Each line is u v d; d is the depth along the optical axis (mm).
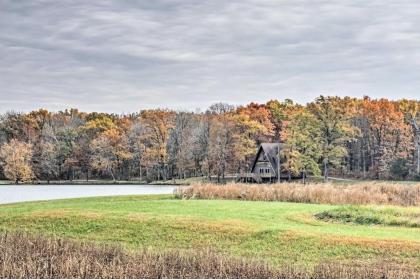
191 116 116438
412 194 41219
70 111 149250
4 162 105500
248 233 25844
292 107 126625
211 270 16531
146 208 35312
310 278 16016
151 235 26953
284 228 26172
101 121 122438
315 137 86000
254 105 140375
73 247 20453
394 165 94000
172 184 99250
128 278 15570
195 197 46281
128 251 20094
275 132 119625
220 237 25812
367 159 111875
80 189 83750
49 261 17562
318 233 24906
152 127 108500
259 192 43469
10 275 15680
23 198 62688
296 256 22031
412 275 17266
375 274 16984
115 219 29719
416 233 25234
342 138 86000
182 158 106062
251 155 104500
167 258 18125
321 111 85562
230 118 105625
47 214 31719
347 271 16984
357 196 39625
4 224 30219
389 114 104062
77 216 30797
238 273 16344
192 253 19719
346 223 28875
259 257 21438
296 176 94000
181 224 28031
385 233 25141
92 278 15562
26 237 22281
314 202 40719
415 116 109125
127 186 94750
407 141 98375
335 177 99125
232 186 46031
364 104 120000
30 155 106062
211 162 99938
